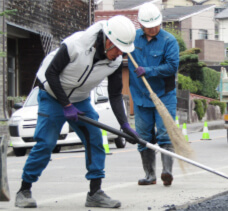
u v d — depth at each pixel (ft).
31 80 83.46
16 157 50.34
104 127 20.27
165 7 236.63
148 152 26.89
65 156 47.26
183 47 151.74
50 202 22.22
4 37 67.82
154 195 23.61
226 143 58.90
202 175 30.27
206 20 208.13
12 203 22.08
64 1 88.07
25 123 50.06
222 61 199.31
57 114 20.62
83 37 19.40
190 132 91.09
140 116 26.76
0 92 67.97
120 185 26.99
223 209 20.93
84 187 26.96
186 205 21.47
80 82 20.08
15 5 71.41
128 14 123.34
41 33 79.00
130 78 26.86
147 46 26.32
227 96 53.52
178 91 115.75
